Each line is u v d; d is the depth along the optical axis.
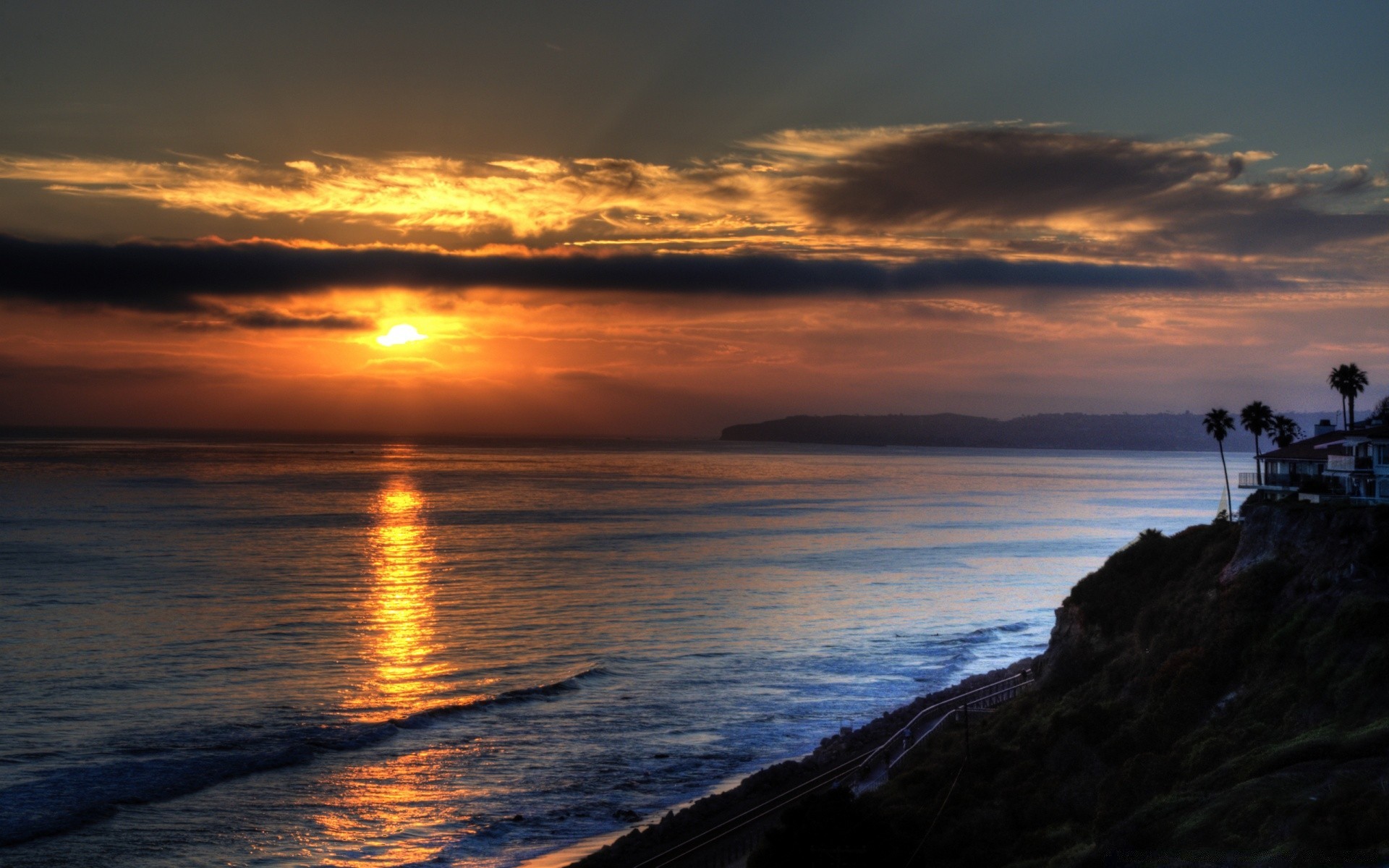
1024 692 61.38
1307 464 61.62
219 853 46.47
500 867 45.47
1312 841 29.58
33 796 52.44
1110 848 34.47
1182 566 58.81
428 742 63.16
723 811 50.22
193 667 81.69
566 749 62.22
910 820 42.78
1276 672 44.50
